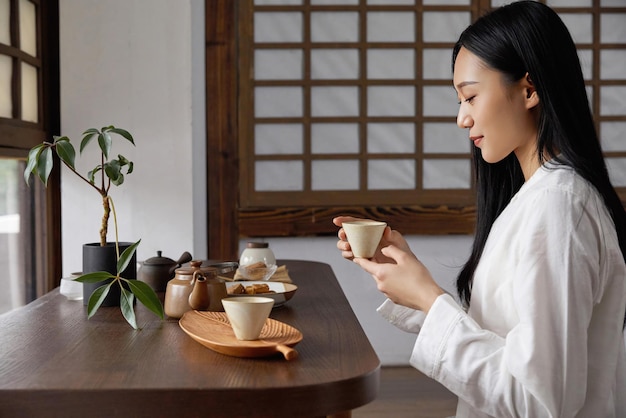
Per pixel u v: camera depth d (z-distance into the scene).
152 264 1.78
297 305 1.67
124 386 1.01
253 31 3.49
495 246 1.16
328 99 3.54
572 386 1.01
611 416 1.11
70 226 3.18
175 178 3.25
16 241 2.72
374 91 3.56
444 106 3.58
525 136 1.18
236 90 3.47
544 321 1.02
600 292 1.07
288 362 1.14
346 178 3.56
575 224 1.04
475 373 1.07
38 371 1.09
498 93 1.15
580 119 1.12
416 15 3.54
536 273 1.04
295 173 3.54
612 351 1.10
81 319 1.51
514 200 1.19
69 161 1.51
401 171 3.58
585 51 3.58
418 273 1.19
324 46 3.51
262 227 3.46
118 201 3.22
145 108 3.23
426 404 2.94
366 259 1.30
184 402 1.00
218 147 3.44
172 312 1.48
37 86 3.03
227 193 3.45
